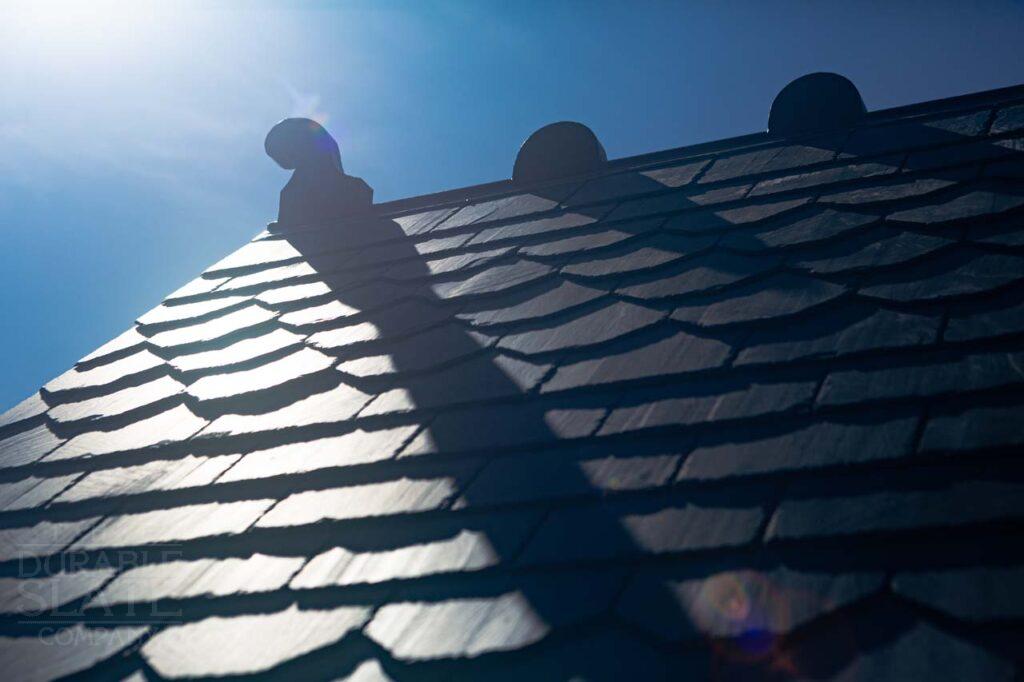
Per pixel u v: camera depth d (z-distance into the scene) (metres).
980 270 2.91
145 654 2.44
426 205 5.64
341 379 3.59
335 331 4.07
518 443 2.77
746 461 2.37
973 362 2.47
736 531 2.15
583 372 3.07
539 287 3.88
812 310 2.98
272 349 4.05
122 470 3.45
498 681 1.98
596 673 1.91
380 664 2.14
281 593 2.48
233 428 3.48
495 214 4.99
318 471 2.98
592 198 4.75
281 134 6.07
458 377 3.32
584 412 2.84
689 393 2.76
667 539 2.20
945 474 2.12
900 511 2.05
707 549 2.12
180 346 4.42
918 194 3.59
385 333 3.86
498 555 2.34
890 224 3.41
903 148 4.16
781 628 1.86
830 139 4.63
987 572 1.83
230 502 3.00
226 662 2.30
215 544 2.80
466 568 2.33
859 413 2.42
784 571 2.00
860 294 2.98
